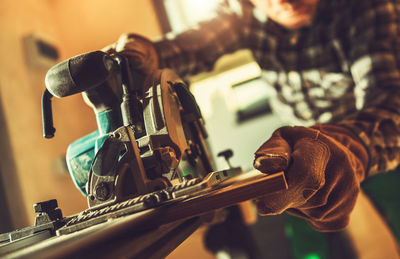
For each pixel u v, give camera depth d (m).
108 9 2.82
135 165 0.50
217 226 1.32
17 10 2.47
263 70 1.39
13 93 2.20
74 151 0.63
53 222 0.56
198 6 2.77
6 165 1.99
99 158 0.51
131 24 2.79
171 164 0.54
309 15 1.12
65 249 0.26
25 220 2.00
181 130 0.60
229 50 1.41
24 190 2.05
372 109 0.68
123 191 0.50
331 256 1.13
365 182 1.10
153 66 0.91
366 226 1.02
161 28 2.75
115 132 0.51
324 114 1.30
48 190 2.25
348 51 1.11
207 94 3.18
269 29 1.28
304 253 1.17
